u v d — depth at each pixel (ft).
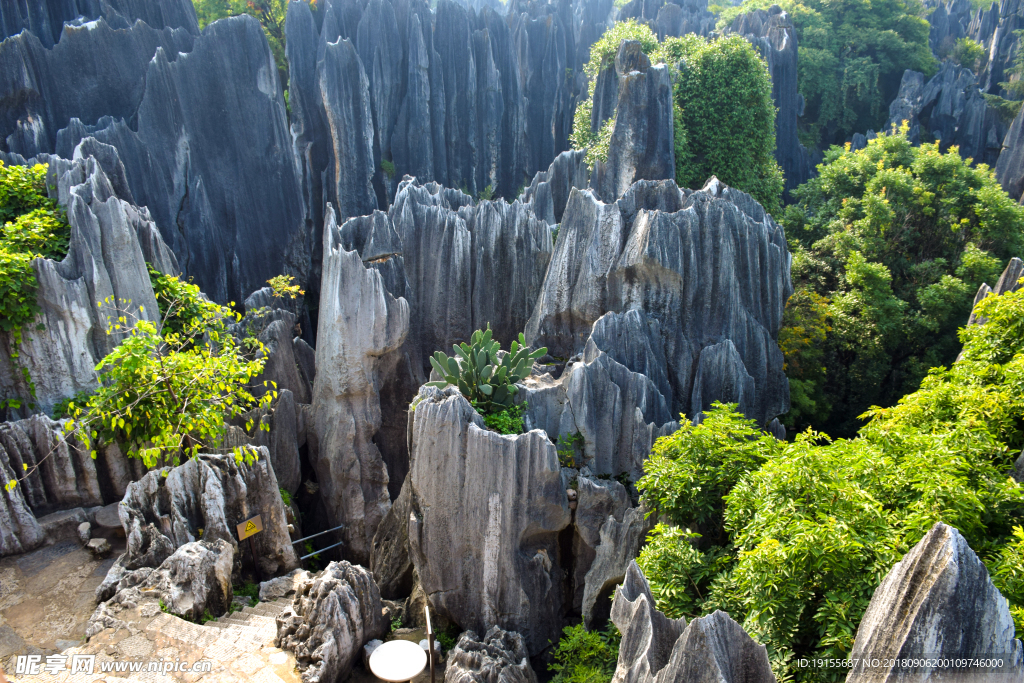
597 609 47.03
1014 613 26.58
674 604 35.63
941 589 21.17
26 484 47.39
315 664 37.73
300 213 108.47
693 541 42.27
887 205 93.35
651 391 55.62
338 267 65.31
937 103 157.79
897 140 106.52
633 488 53.47
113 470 50.80
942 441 36.04
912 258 98.37
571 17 157.48
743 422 45.09
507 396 53.52
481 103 131.54
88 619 40.14
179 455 51.83
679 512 41.45
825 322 81.76
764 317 64.39
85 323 54.90
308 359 79.25
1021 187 124.06
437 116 125.29
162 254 67.41
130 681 34.91
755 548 31.50
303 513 73.67
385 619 45.88
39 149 91.66
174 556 41.73
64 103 95.20
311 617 39.65
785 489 32.76
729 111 98.07
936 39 194.90
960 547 21.39
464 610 48.16
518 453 46.06
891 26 170.91
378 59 116.88
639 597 29.43
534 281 77.51
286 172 106.63
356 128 113.29
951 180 97.50
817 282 96.58
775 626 29.76
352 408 67.46
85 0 103.50
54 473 48.11
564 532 51.49
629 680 27.48
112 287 58.49
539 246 77.36
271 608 44.42
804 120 172.55
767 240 63.46
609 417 54.44
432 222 75.36
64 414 53.42
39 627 39.45
